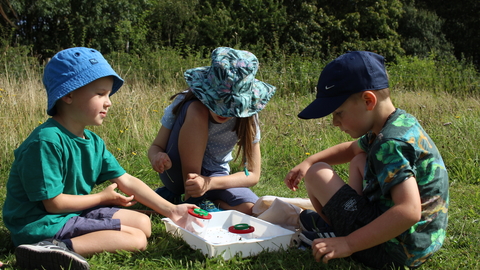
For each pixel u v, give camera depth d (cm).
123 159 382
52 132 197
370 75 178
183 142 247
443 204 179
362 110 180
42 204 197
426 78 1098
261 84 260
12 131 395
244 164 265
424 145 175
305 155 404
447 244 215
